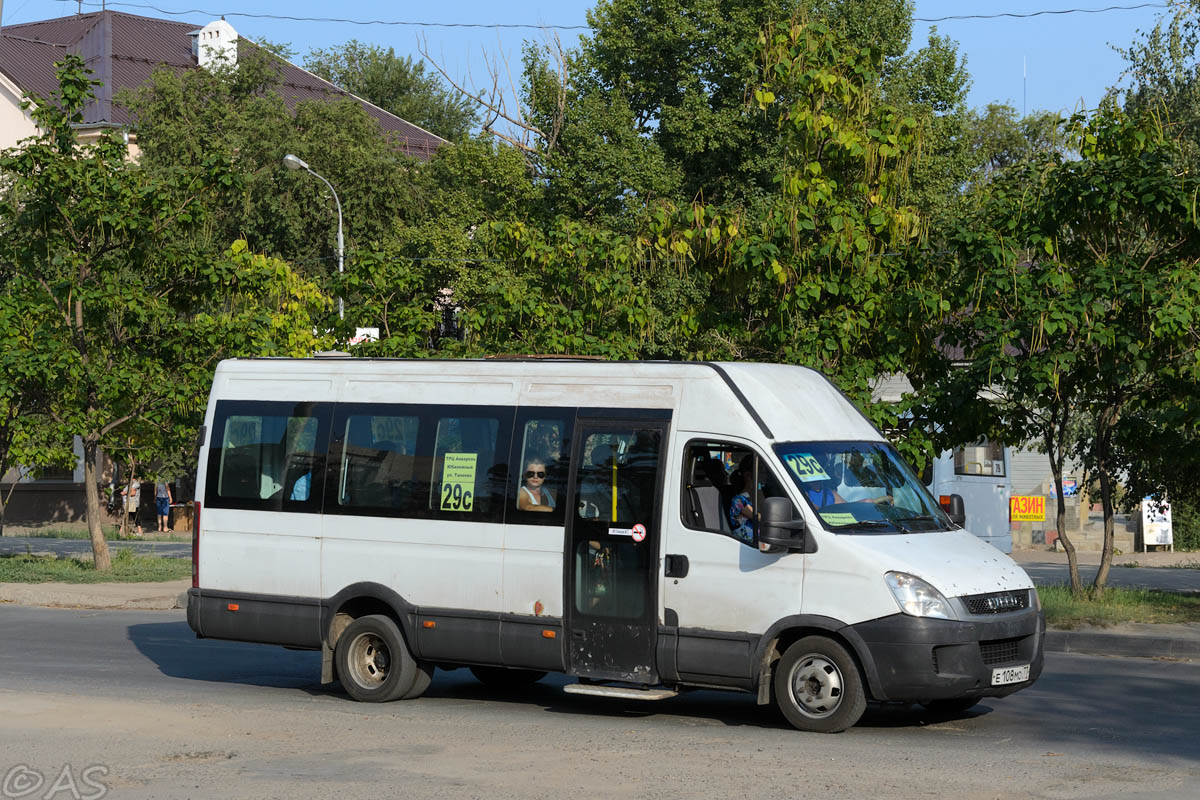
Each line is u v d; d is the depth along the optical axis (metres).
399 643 10.90
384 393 11.32
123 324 21.78
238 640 11.67
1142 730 9.44
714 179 34.84
